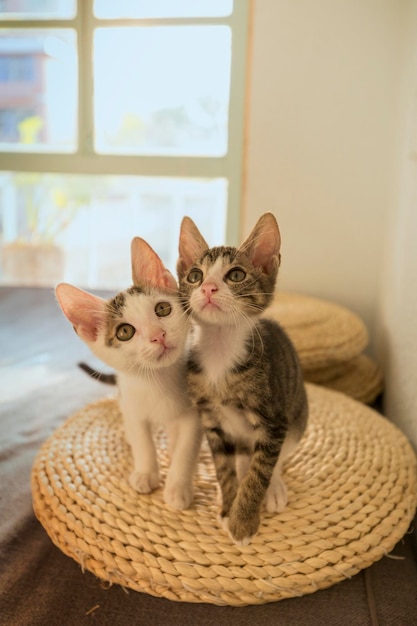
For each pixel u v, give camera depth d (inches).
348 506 15.0
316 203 31.7
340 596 13.7
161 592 12.9
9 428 21.5
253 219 32.6
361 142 30.5
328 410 20.6
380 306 29.4
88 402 23.9
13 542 15.5
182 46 32.9
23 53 35.2
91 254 42.7
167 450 18.3
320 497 15.5
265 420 14.4
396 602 13.6
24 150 35.2
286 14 29.5
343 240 31.9
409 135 23.2
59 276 42.8
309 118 30.7
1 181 41.0
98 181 40.4
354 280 32.2
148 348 14.0
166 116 34.4
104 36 33.1
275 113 30.9
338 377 25.7
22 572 14.4
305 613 13.1
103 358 14.9
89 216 41.8
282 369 15.4
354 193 31.2
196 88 33.6
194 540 13.7
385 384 25.1
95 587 13.9
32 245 42.3
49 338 31.4
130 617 13.0
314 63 29.9
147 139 35.0
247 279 14.8
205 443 18.6
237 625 12.8
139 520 14.3
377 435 18.6
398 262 23.7
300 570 13.0
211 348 14.9
